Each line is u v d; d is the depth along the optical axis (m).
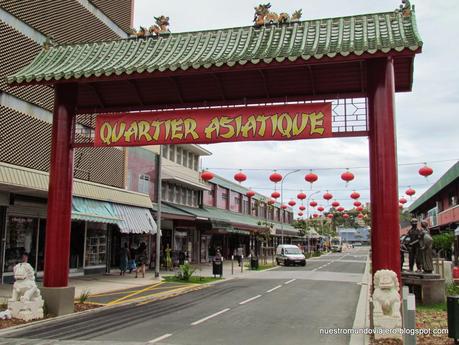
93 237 26.61
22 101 19.00
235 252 50.25
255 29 12.31
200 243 43.50
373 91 10.63
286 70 11.82
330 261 50.81
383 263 10.05
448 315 9.38
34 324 11.78
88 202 23.38
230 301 17.09
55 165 13.09
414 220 16.78
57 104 13.34
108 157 26.00
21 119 18.80
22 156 18.81
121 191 26.33
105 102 13.88
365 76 11.70
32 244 21.86
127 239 30.42
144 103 13.61
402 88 12.59
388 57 10.20
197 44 12.48
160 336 10.51
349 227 136.75
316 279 27.23
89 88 13.57
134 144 12.60
